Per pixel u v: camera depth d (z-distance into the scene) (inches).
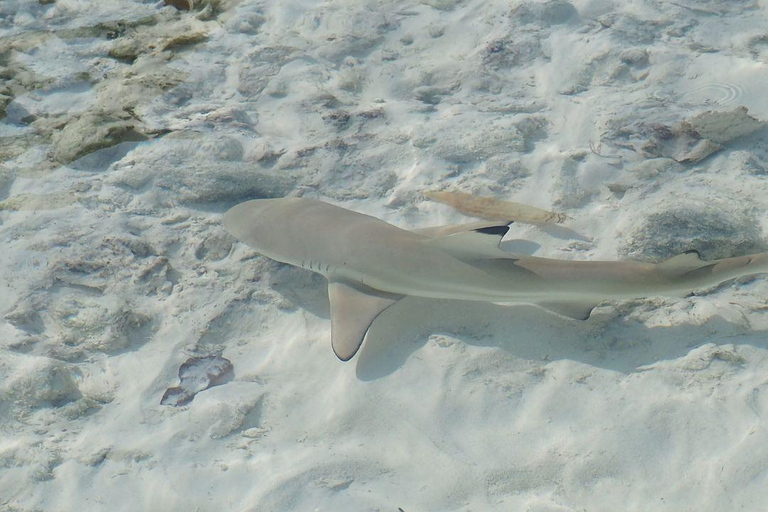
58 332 56.6
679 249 56.4
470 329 55.0
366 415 52.8
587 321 54.8
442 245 53.9
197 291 57.7
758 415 50.6
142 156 63.8
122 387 54.7
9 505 51.4
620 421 51.4
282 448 52.2
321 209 56.9
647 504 49.4
